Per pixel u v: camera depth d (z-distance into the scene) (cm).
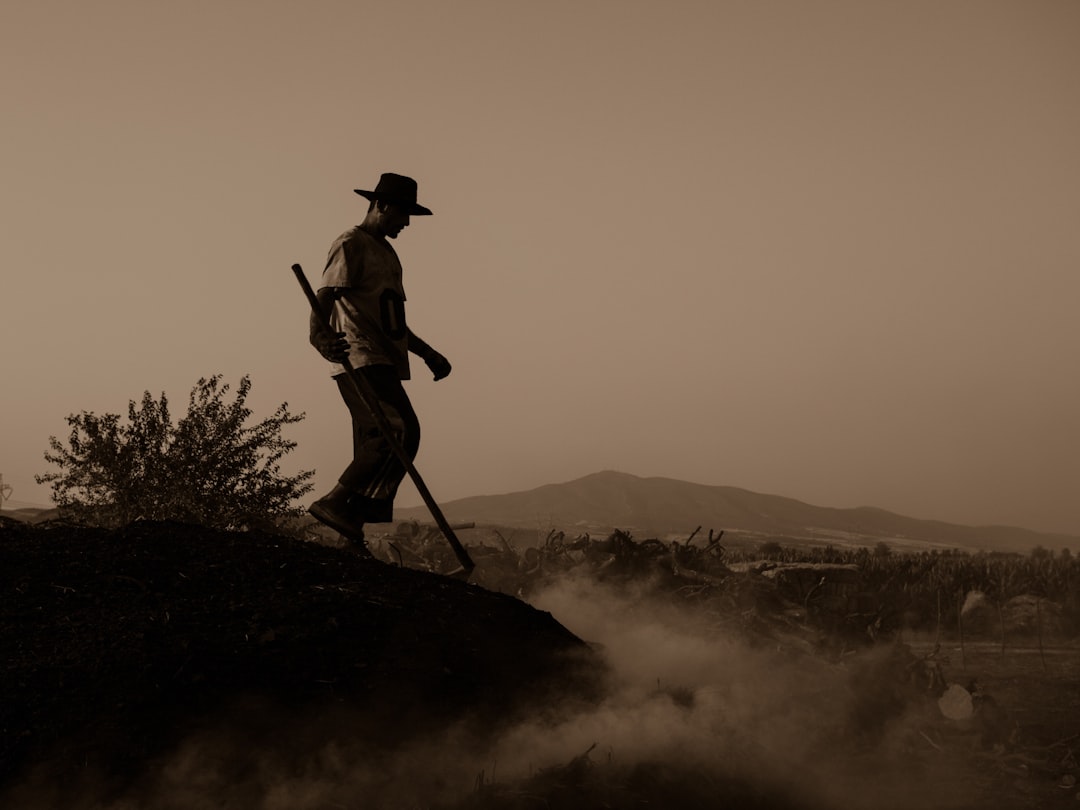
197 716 427
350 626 500
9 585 484
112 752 400
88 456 941
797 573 1039
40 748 393
